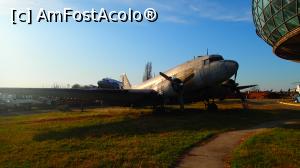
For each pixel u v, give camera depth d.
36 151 12.50
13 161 10.96
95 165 10.01
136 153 11.55
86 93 24.28
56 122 23.50
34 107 50.16
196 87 25.61
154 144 13.17
